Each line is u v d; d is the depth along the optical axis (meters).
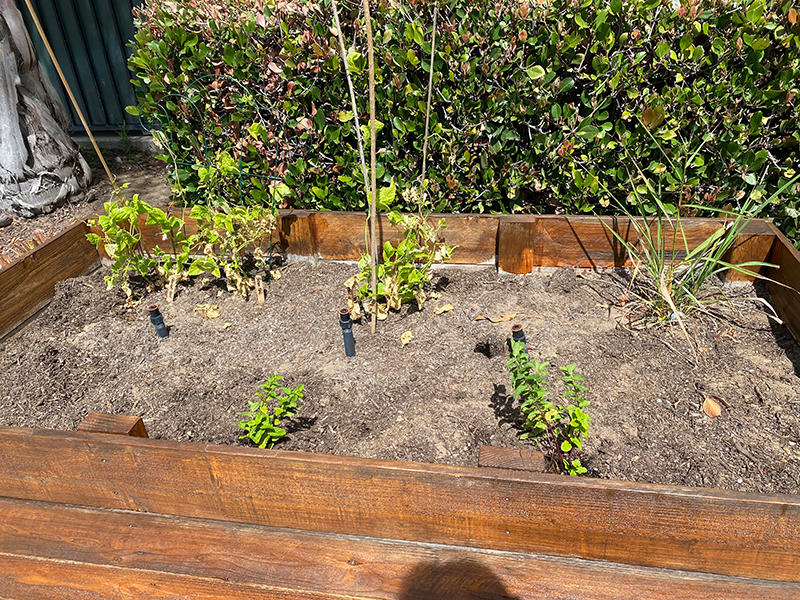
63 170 5.32
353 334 2.77
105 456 1.75
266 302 3.05
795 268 2.56
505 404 2.26
